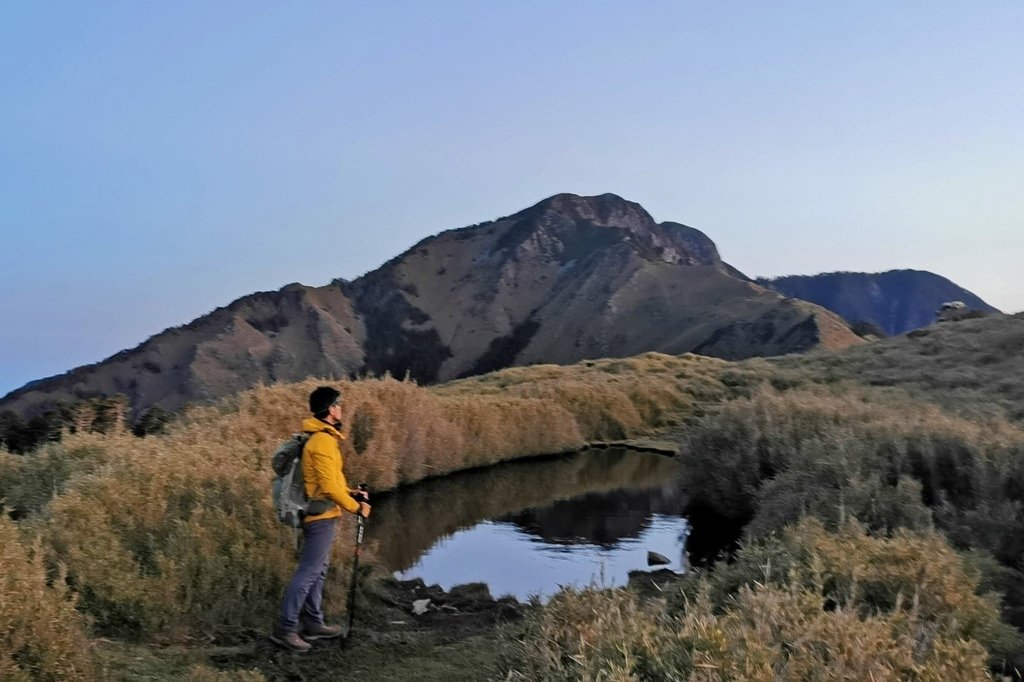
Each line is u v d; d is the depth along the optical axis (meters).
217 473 8.15
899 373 30.64
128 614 6.25
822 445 10.24
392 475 16.48
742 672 3.19
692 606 4.37
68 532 6.49
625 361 44.91
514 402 23.92
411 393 18.20
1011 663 4.60
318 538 6.59
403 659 6.43
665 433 27.81
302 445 6.61
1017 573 6.30
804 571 4.80
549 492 17.05
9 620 4.62
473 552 11.55
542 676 3.93
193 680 5.33
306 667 6.22
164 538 7.09
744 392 33.22
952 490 8.98
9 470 9.56
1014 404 18.75
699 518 13.91
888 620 3.90
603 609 4.50
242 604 7.00
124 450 9.30
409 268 195.25
